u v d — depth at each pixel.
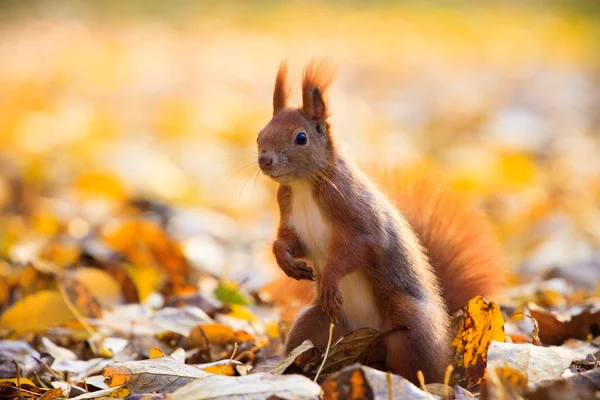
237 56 34.62
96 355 7.98
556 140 19.59
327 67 7.15
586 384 5.55
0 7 46.16
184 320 8.12
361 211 6.69
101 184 14.82
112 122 21.84
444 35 39.75
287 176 6.76
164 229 13.46
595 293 9.73
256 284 10.51
